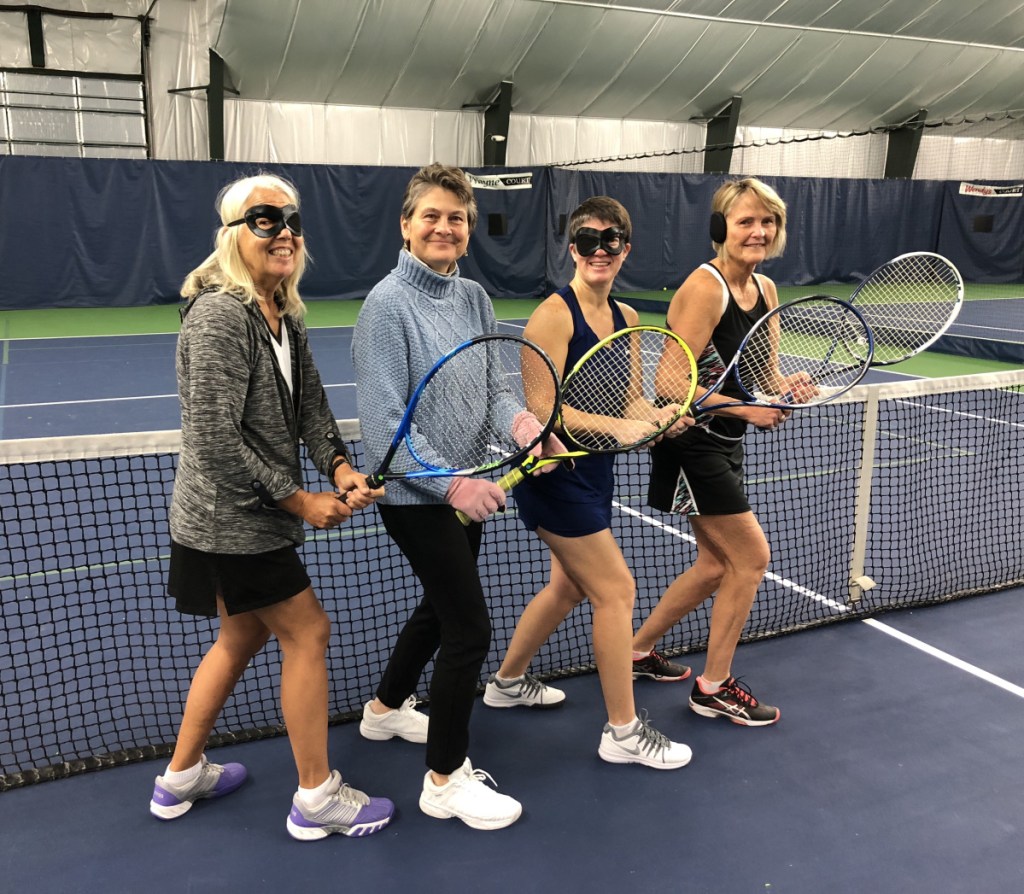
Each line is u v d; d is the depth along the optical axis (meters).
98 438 2.73
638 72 18.67
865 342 3.12
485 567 4.31
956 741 2.91
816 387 2.87
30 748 2.80
